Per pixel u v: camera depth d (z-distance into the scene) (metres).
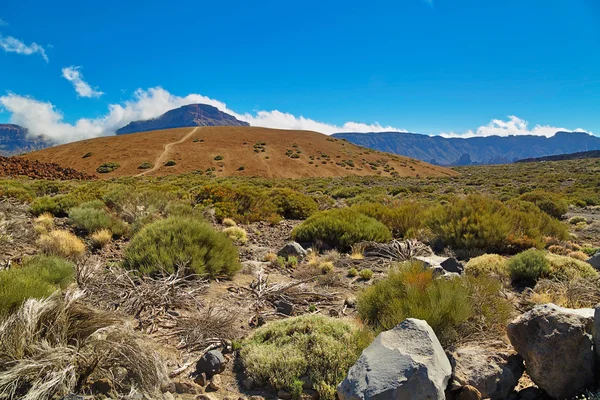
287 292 6.62
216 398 3.55
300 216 18.59
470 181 60.91
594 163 96.94
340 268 8.76
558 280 7.13
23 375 3.06
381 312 4.94
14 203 16.56
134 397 3.21
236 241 11.64
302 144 116.81
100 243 10.04
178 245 7.50
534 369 3.44
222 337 4.77
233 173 85.44
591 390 3.28
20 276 4.62
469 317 4.49
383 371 3.04
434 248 11.06
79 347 3.50
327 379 3.70
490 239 10.30
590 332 3.43
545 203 20.27
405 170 104.25
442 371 3.06
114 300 5.57
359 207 14.86
